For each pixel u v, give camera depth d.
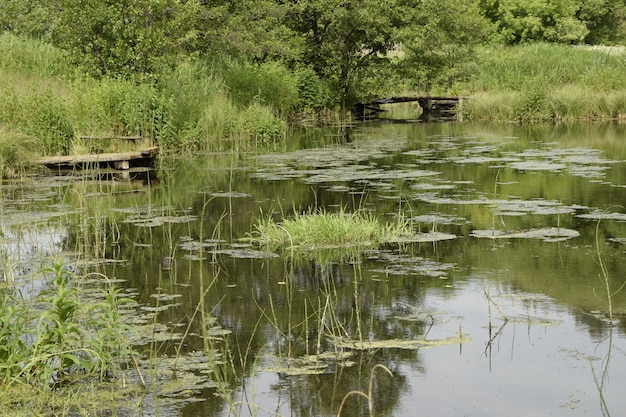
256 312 7.07
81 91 18.20
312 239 9.64
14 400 5.26
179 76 21.62
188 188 13.77
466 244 9.38
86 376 5.71
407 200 12.19
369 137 22.56
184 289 7.78
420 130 24.91
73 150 16.58
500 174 14.73
